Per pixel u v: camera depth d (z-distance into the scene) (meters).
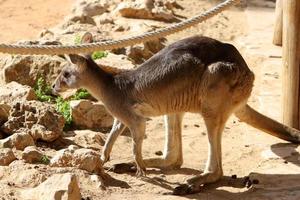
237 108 13.88
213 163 13.56
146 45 21.91
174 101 13.77
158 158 14.62
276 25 22.83
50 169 13.49
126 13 25.36
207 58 13.51
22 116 15.73
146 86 13.80
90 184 13.27
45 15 28.62
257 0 29.02
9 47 11.36
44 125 15.63
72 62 14.21
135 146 14.05
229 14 27.05
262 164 14.66
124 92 14.05
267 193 13.21
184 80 13.54
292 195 13.05
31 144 15.02
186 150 15.86
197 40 13.78
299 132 15.59
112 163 14.78
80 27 23.59
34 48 11.51
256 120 15.27
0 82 19.00
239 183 13.83
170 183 13.87
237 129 17.20
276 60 21.52
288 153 15.12
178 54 13.64
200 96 13.53
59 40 21.47
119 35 23.34
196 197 13.12
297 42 15.73
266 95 18.72
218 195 13.22
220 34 24.69
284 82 16.11
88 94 18.12
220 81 13.27
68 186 11.99
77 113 16.80
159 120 17.72
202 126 17.48
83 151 13.94
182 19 26.19
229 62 13.41
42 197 12.04
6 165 13.86
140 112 14.01
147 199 12.86
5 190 12.52
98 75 14.33
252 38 24.02
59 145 15.57
